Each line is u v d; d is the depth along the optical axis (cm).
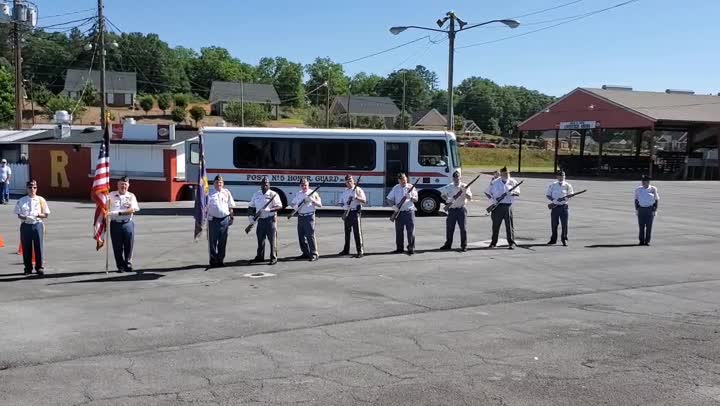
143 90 13912
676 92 6975
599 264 1374
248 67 15988
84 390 614
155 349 747
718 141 5662
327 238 1775
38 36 11300
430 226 2083
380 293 1065
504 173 1588
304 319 889
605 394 609
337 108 11719
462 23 2733
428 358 717
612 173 6159
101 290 1087
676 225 2162
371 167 2448
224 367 684
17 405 576
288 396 600
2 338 790
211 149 2452
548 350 750
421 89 15638
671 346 769
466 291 1087
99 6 3544
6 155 3472
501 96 17088
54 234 1844
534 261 1405
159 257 1448
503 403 586
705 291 1103
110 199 1252
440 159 2448
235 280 1178
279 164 2452
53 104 8919
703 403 588
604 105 5853
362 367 685
